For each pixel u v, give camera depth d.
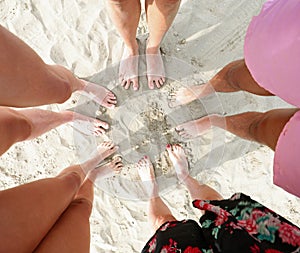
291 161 0.91
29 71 1.09
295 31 0.78
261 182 1.67
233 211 1.02
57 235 1.07
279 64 0.85
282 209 1.66
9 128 1.13
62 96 1.29
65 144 1.68
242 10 1.67
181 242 0.96
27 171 1.69
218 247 0.90
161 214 1.50
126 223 1.67
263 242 0.88
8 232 0.93
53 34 1.68
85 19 1.67
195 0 1.67
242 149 1.67
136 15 1.35
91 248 1.68
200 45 1.68
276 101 1.65
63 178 1.25
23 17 1.67
